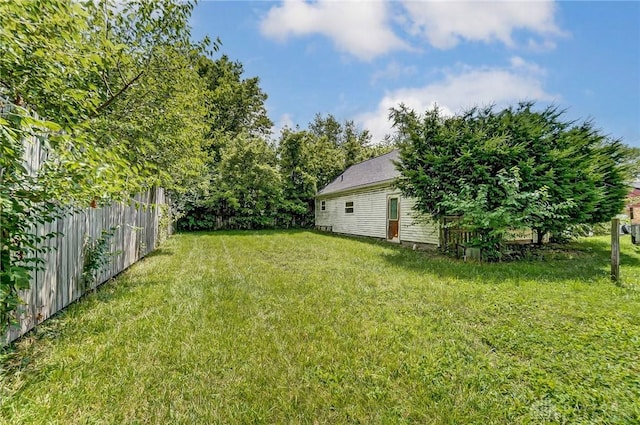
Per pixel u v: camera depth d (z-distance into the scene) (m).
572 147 6.71
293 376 2.29
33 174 2.48
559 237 9.74
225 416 1.86
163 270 5.82
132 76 4.41
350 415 1.90
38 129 1.84
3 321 2.15
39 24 2.02
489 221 6.37
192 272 5.71
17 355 2.37
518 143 6.72
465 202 6.42
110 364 2.34
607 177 8.29
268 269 6.08
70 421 1.75
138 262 6.60
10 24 1.82
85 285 3.87
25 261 2.23
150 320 3.21
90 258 3.96
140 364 2.36
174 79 4.88
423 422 1.86
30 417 1.72
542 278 5.23
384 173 12.04
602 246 9.40
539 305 3.83
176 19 4.31
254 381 2.22
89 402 1.91
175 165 6.44
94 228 4.13
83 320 3.12
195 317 3.35
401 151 8.06
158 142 5.34
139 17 4.12
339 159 21.03
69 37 2.16
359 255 7.93
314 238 12.35
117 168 2.22
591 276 5.32
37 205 2.46
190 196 14.89
